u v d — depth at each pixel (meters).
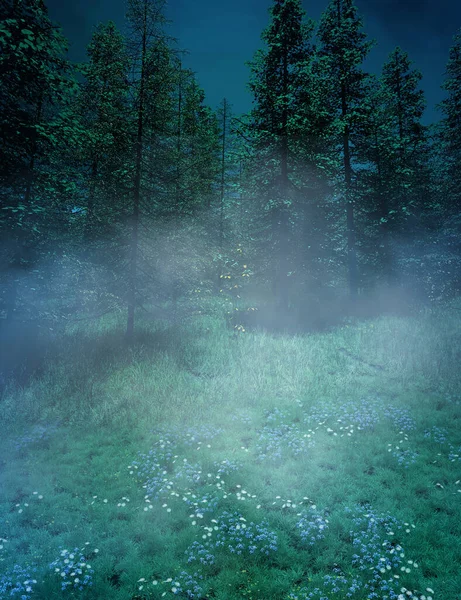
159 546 6.03
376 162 22.17
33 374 12.52
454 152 22.92
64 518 6.68
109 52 17.77
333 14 20.56
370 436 9.09
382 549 5.72
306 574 5.49
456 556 5.55
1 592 5.02
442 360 12.82
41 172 12.08
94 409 10.83
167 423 10.13
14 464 8.41
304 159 18.47
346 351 14.56
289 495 7.20
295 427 9.73
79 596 5.10
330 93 20.33
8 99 11.12
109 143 15.63
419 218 23.41
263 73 18.44
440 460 8.01
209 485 7.50
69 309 14.84
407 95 25.66
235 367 13.46
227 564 5.65
